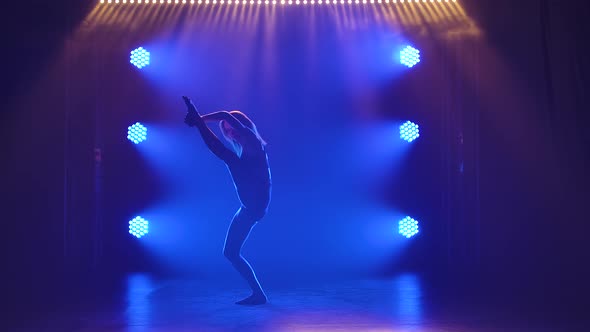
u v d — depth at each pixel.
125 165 8.09
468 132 7.99
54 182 7.66
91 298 5.75
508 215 7.80
